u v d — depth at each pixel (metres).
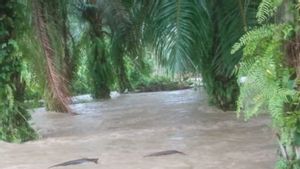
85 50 11.52
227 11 6.21
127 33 7.64
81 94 12.59
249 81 2.42
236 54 6.08
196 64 6.12
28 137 6.50
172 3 5.08
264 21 2.76
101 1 8.57
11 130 6.41
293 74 2.41
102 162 5.17
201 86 10.44
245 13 5.71
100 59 11.52
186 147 5.70
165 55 5.02
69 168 5.00
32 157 5.55
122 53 9.23
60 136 6.80
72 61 10.27
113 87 12.41
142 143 6.05
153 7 5.65
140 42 7.20
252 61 2.46
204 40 6.07
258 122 7.01
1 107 6.39
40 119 8.48
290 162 2.57
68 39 9.68
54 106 6.89
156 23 5.33
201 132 6.59
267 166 4.67
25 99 6.91
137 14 7.04
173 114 8.41
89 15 11.02
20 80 6.47
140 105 10.05
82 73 12.58
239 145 5.66
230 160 4.99
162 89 13.48
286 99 2.36
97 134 6.84
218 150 5.46
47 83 6.23
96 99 11.50
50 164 5.19
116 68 11.74
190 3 5.11
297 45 2.40
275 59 2.40
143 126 7.36
